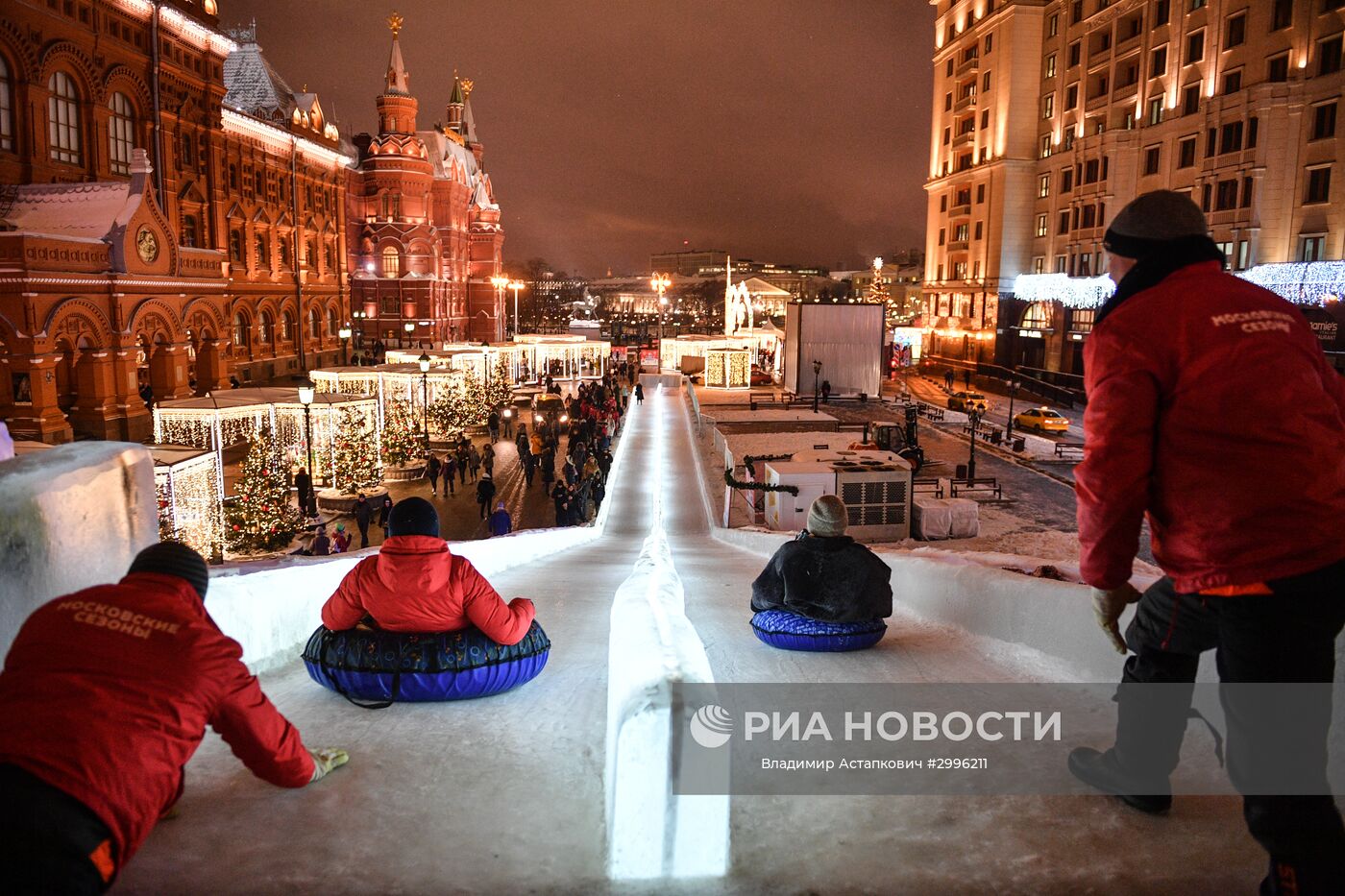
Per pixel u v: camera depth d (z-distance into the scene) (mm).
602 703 4055
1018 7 66312
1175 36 50969
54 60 35812
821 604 5102
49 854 1843
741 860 2469
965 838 2611
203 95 47406
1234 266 45656
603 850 2539
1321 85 41094
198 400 26719
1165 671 2582
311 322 63906
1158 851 2529
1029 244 68938
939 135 81000
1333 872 1966
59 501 3029
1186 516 2080
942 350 79875
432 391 41500
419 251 84438
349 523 26094
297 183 60531
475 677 3963
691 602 7883
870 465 23984
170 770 2094
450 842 2598
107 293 33812
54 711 1975
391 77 84375
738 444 34750
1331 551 1960
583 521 24328
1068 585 5020
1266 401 1978
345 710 3936
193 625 2273
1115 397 2127
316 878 2383
